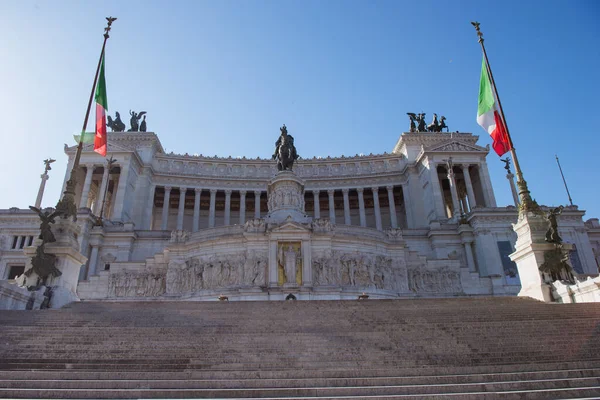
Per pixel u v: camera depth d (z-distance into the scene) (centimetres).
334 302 2183
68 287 2341
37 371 1231
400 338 1559
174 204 8325
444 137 7956
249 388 1148
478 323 1694
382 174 7819
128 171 6862
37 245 2331
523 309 1930
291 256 3681
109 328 1639
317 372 1230
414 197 7444
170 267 3969
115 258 5281
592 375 1205
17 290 1986
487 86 2980
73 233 2464
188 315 1923
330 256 3781
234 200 8425
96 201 7600
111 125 8019
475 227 5438
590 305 1919
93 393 1098
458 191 7944
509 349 1433
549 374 1201
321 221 3903
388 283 3969
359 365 1315
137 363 1319
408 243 5669
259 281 3647
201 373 1223
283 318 1861
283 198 4516
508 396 1051
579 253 5556
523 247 2466
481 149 7338
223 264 3766
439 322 1756
